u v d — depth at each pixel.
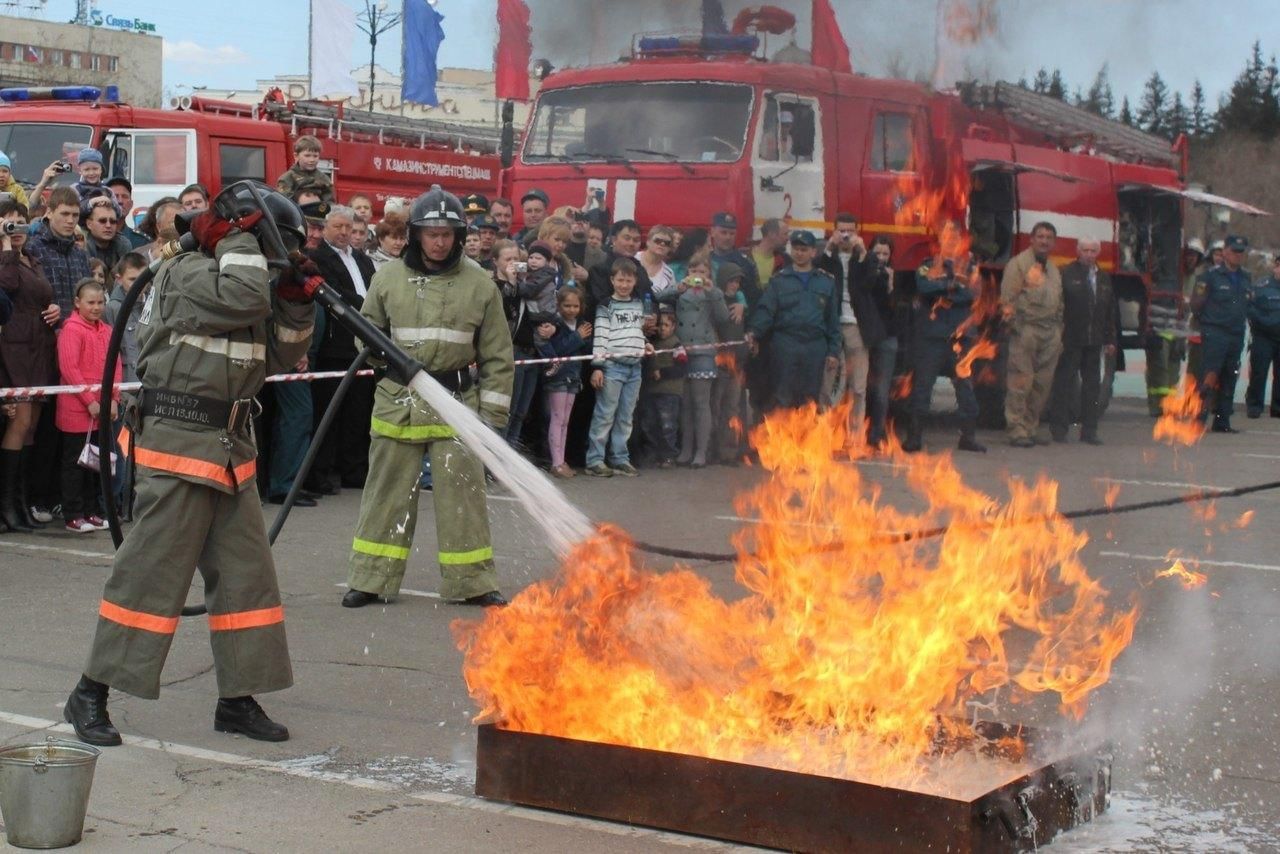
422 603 7.34
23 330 8.69
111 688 5.39
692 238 12.82
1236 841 4.25
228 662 5.05
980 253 15.48
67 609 6.95
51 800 4.03
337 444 10.89
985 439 15.99
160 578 4.90
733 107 12.88
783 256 13.09
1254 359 19.78
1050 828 4.20
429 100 21.52
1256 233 19.52
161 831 4.20
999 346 15.66
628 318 12.03
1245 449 15.81
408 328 7.09
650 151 13.05
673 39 13.34
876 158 13.96
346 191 16.66
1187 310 19.33
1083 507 11.16
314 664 6.12
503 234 12.71
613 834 4.20
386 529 7.24
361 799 4.49
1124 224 18.14
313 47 24.55
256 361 4.96
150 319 4.95
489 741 4.45
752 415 12.92
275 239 4.89
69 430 8.77
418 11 21.17
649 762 4.23
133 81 65.38
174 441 4.87
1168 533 10.00
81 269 9.13
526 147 13.61
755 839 4.08
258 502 5.11
